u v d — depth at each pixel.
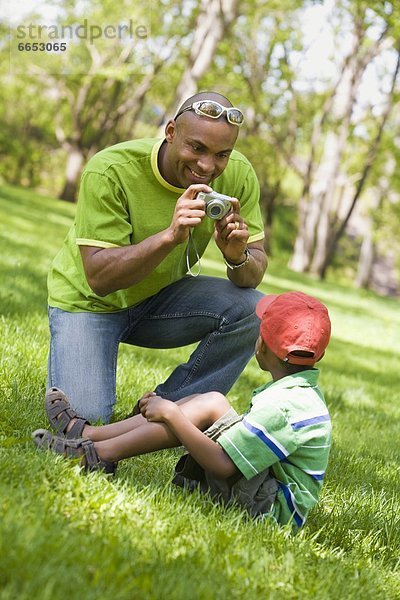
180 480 3.57
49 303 4.30
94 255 3.75
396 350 15.90
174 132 3.67
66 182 36.81
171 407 3.26
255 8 23.70
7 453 3.23
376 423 7.42
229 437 3.22
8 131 44.00
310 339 3.31
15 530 2.47
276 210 49.00
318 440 3.31
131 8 26.11
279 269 29.73
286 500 3.34
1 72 34.28
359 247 53.03
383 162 37.44
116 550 2.57
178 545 2.85
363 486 4.61
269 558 2.94
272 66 33.06
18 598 2.17
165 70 33.16
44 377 4.89
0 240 13.77
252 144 34.31
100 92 36.31
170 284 4.41
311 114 36.75
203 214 3.51
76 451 3.37
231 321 4.29
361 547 3.52
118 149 3.91
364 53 31.52
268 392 3.34
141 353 7.17
